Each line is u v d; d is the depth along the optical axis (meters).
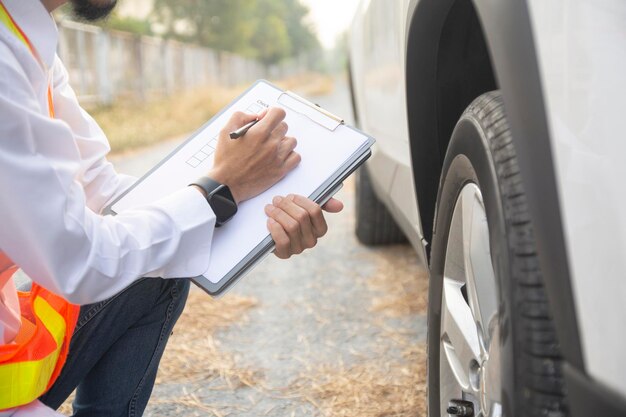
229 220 1.44
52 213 1.18
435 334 1.58
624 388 0.90
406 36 1.78
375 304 3.10
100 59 15.06
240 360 2.55
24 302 1.49
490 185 1.15
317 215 1.43
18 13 1.21
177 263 1.37
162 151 10.09
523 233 1.04
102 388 1.61
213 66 30.27
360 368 2.46
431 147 1.87
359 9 3.40
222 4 35.25
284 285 3.42
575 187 0.96
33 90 1.19
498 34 1.10
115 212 1.50
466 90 1.80
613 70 0.95
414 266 3.63
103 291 1.28
